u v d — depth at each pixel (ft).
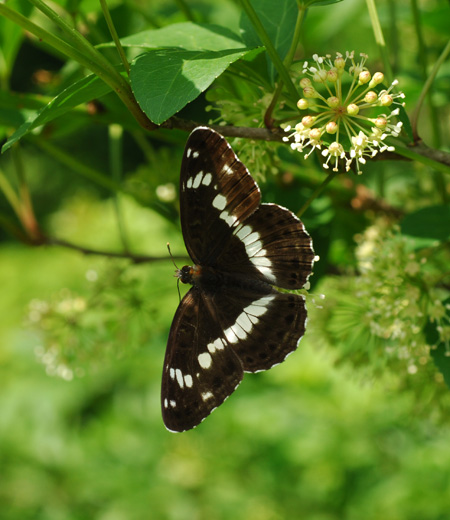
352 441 2.62
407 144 1.57
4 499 3.18
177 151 1.90
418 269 1.64
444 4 1.85
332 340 1.71
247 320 1.61
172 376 1.62
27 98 1.72
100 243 3.31
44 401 3.50
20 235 1.86
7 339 3.89
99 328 1.80
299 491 2.70
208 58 1.53
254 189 1.58
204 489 2.90
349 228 1.85
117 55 1.82
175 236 2.44
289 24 1.61
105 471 3.08
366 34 2.14
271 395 2.88
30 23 1.51
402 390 1.72
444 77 1.85
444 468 2.41
